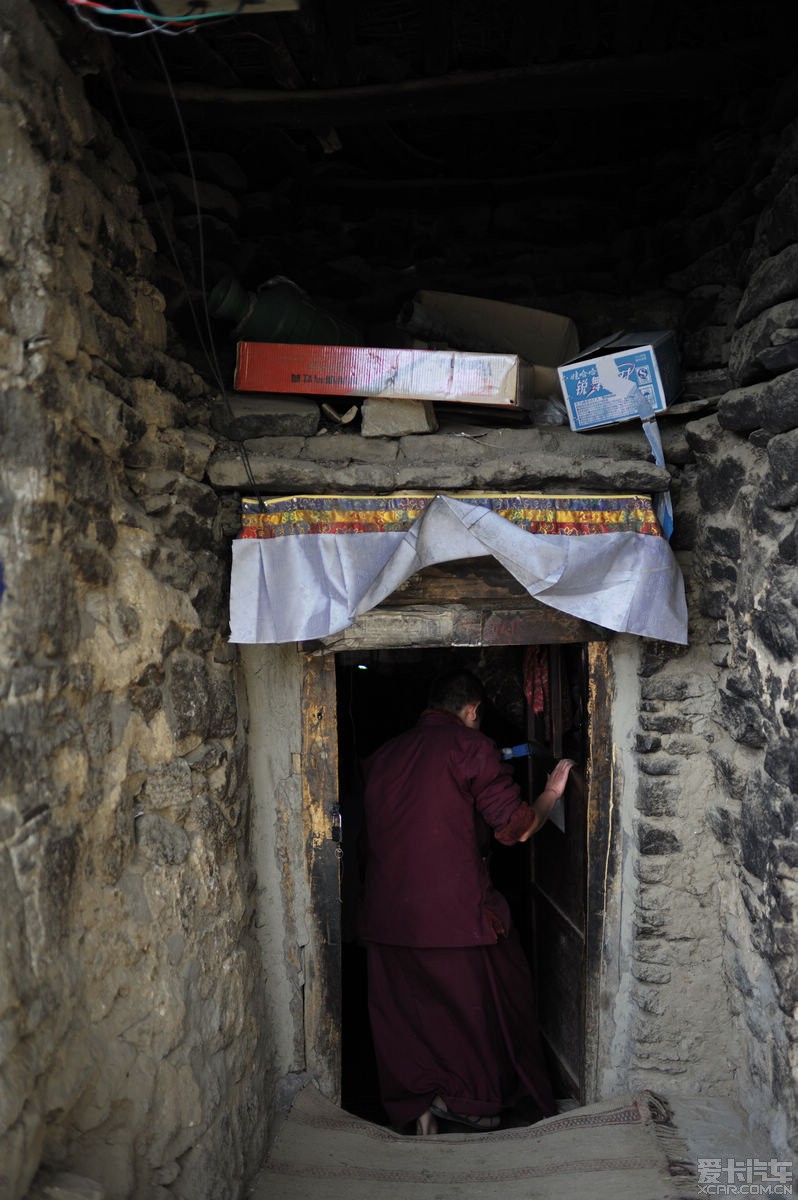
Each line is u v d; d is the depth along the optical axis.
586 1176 2.99
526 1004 3.84
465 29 2.91
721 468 3.08
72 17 2.17
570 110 3.67
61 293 2.07
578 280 3.82
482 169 3.96
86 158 2.37
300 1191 2.95
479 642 3.32
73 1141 2.07
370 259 3.94
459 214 3.92
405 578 3.09
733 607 3.08
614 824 3.52
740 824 3.14
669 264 3.71
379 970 3.75
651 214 3.82
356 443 3.19
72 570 2.15
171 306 3.08
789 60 2.91
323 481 3.05
